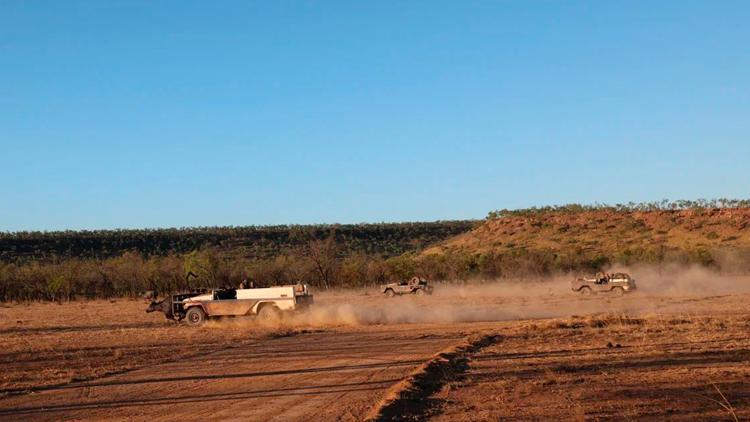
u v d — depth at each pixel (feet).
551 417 38.14
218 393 47.34
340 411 40.24
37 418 41.04
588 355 60.70
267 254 360.48
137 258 248.11
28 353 71.56
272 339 81.61
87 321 118.93
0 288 219.00
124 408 43.27
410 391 44.57
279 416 39.47
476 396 44.39
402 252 385.09
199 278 221.05
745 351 60.59
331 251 242.99
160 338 84.53
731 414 38.14
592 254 271.08
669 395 43.29
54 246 360.28
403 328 92.68
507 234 356.79
